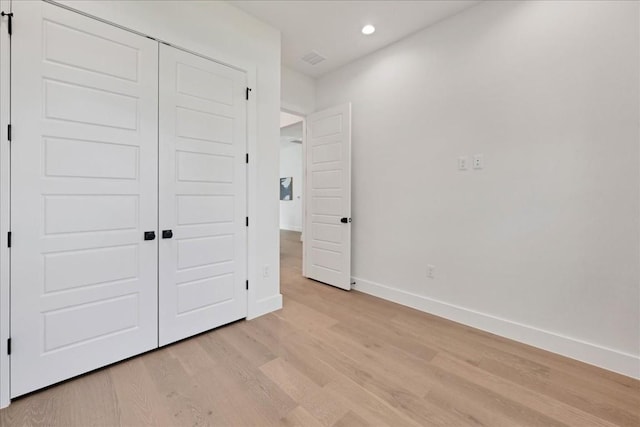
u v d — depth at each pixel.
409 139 3.01
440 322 2.66
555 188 2.13
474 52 2.51
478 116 2.50
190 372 1.86
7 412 1.50
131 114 1.95
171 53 2.13
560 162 2.10
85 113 1.77
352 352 2.12
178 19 2.16
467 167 2.58
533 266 2.24
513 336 2.34
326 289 3.59
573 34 2.03
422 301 2.93
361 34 2.96
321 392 1.68
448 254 2.74
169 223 2.16
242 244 2.62
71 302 1.76
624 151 1.87
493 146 2.42
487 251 2.48
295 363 1.97
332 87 3.79
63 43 1.69
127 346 1.98
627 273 1.87
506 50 2.33
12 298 1.57
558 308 2.14
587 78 1.98
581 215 2.03
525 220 2.27
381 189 3.29
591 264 2.00
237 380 1.79
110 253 1.90
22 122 1.58
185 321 2.27
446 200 2.74
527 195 2.26
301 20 2.72
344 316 2.78
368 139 3.41
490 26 2.42
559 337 2.12
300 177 9.66
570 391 1.71
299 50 3.28
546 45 2.14
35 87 1.61
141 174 2.01
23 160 1.58
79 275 1.78
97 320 1.86
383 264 3.29
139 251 2.02
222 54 2.42
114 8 1.87
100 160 1.84
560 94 2.09
